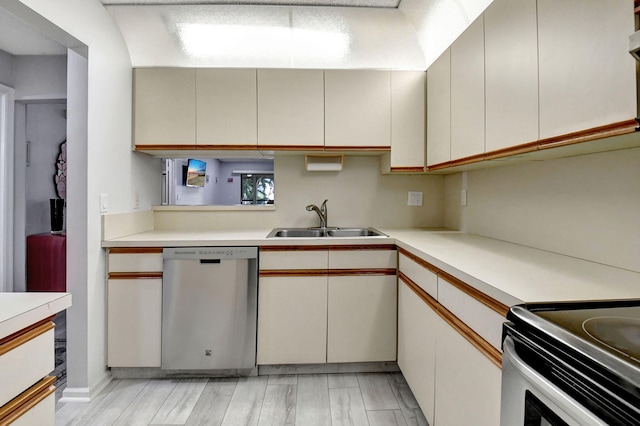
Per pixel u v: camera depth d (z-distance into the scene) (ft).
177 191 10.52
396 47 7.80
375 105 7.66
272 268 6.63
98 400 5.95
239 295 6.54
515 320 2.48
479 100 5.22
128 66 7.29
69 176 5.96
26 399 2.62
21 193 9.47
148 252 6.47
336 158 8.38
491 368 3.23
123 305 6.48
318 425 5.29
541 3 3.82
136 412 5.61
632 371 1.58
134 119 7.41
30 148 10.45
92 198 6.09
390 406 5.78
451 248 5.32
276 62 7.95
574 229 4.54
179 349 6.52
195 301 6.51
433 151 7.22
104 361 6.43
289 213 8.65
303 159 8.63
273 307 6.65
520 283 3.26
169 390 6.28
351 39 7.70
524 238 5.57
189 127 7.45
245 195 11.85
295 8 7.16
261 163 11.84
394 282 6.75
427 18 7.08
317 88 7.59
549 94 3.72
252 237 6.85
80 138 5.97
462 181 7.75
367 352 6.77
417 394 5.41
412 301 5.70
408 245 5.78
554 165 4.89
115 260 6.45
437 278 4.60
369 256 6.73
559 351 1.99
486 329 3.34
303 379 6.68
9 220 9.11
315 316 6.70
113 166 6.73
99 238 6.29
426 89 7.70
